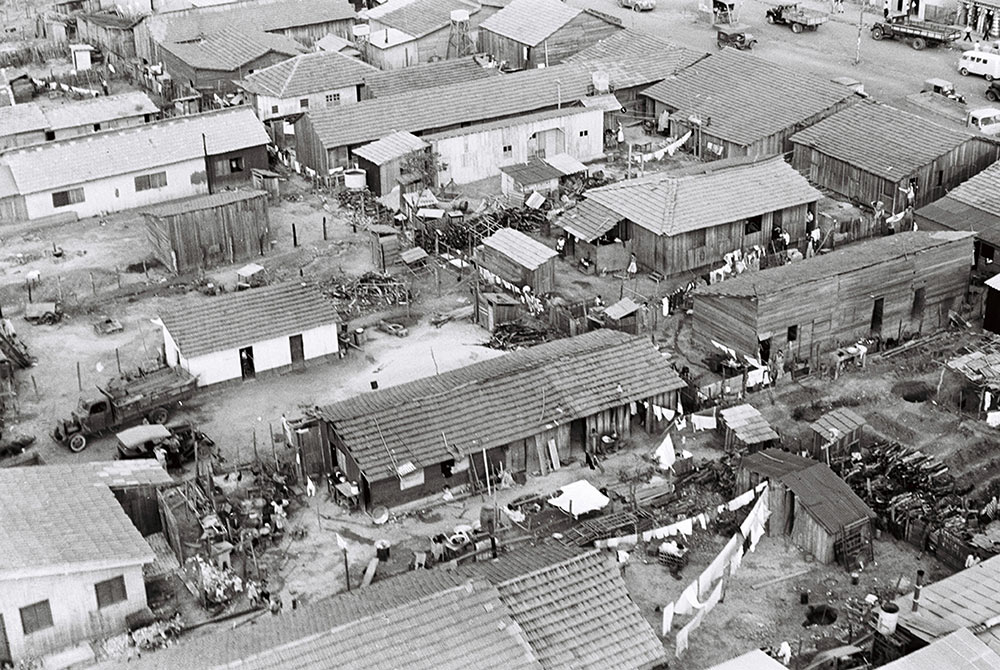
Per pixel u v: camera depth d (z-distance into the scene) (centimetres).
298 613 4581
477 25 12656
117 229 9031
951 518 5375
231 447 6203
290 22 12738
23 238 8862
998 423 6203
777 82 10100
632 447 6162
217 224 8244
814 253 8169
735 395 6500
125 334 7419
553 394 6031
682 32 13038
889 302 7012
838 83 10181
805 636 4791
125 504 5362
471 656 4212
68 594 4712
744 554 5272
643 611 4978
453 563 5172
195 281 8125
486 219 8681
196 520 5388
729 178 8225
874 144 8956
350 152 9681
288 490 5797
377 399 6025
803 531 5291
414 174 9306
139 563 4834
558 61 11862
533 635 4444
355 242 8700
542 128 9850
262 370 6850
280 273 8200
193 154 9481
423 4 12744
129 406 6297
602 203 8238
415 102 10069
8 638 4631
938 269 7112
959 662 4166
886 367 6856
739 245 8094
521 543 5362
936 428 6228
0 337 7069
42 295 7912
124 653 4734
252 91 10838
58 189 9025
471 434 5791
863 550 5231
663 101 10500
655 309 7469
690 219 7856
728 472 5791
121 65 12850
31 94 12038
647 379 6197
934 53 11981
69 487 5250
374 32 12725
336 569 5288
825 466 5469
